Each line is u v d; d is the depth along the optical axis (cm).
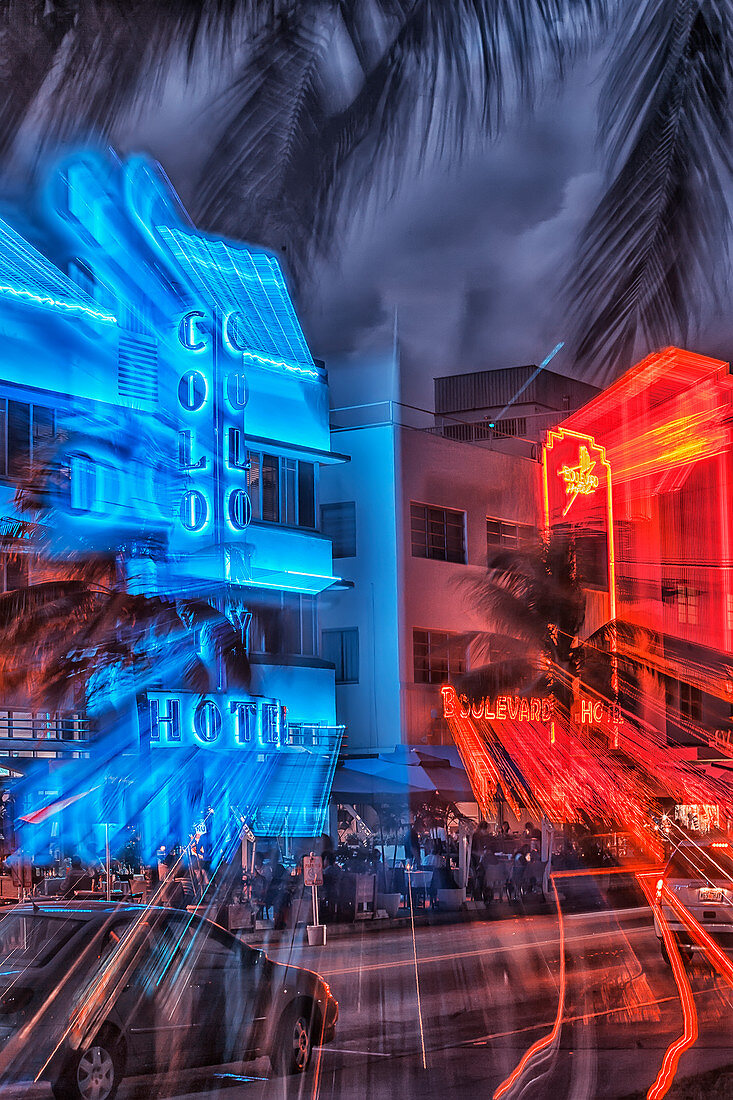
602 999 1519
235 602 3591
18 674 2892
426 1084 1014
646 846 4647
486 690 4769
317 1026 1111
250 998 1059
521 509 5369
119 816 3009
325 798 3778
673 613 6506
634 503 6294
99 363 3369
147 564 3272
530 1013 1409
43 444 3162
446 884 3172
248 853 3086
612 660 5447
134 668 3120
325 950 2161
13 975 955
